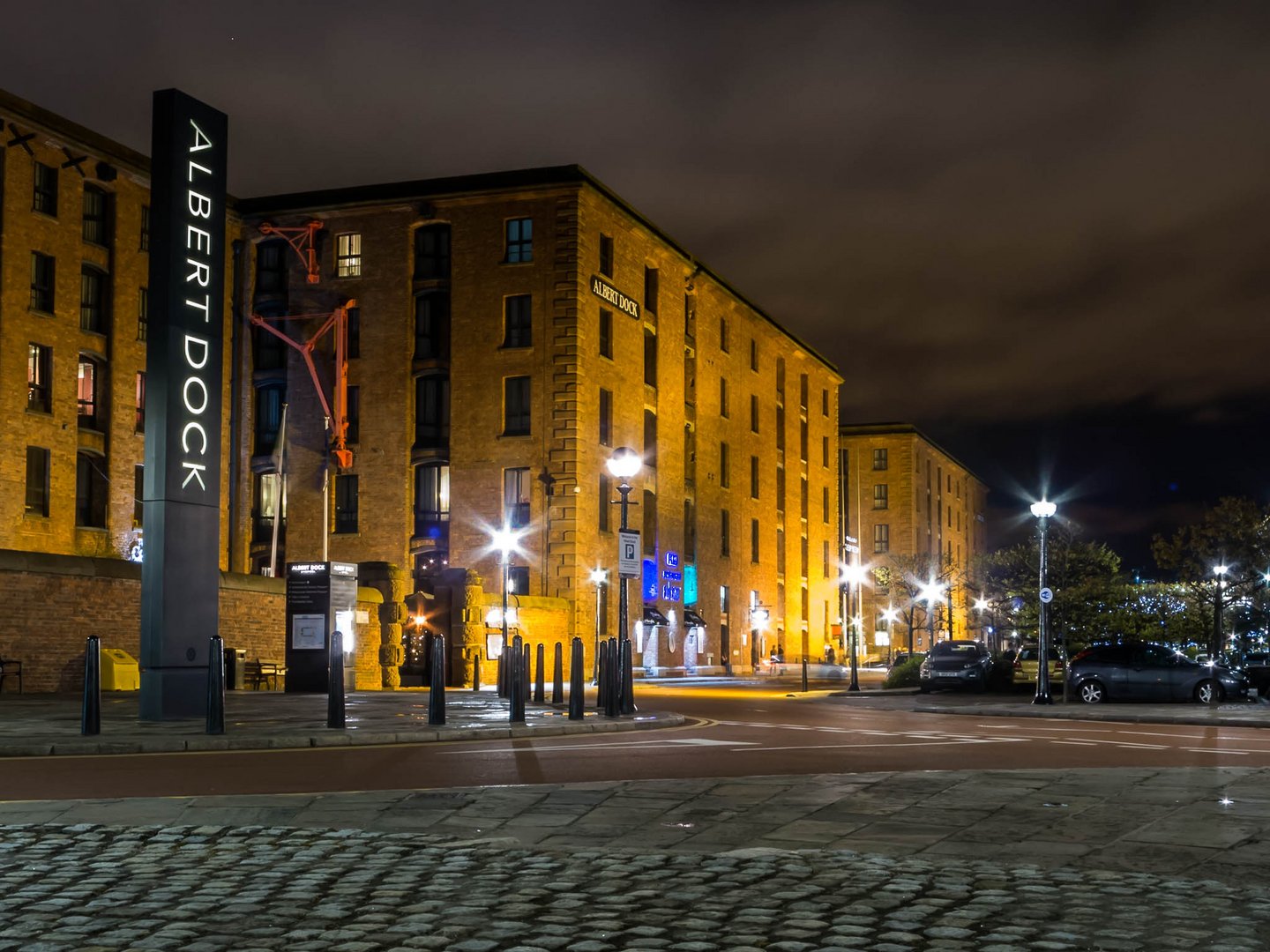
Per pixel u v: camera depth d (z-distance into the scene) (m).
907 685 47.00
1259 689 41.31
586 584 55.59
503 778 12.51
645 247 63.31
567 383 55.41
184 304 20.08
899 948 5.76
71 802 10.23
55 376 47.59
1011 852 8.24
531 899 6.79
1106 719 26.55
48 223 47.62
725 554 73.81
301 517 57.47
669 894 6.89
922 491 116.25
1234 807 10.11
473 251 57.25
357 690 34.69
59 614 31.25
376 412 57.47
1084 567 63.84
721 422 72.94
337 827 9.19
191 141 20.52
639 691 43.81
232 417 57.91
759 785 11.24
